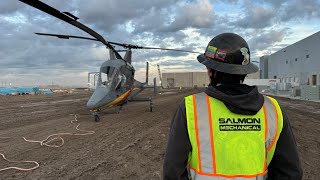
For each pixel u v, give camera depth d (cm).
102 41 1170
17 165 639
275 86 4672
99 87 1339
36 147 814
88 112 1736
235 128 165
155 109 1922
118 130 1085
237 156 161
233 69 171
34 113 1705
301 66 4681
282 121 171
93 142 875
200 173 164
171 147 169
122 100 1480
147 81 1975
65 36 1116
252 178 161
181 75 11981
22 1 549
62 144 850
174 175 166
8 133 1038
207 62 180
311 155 728
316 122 1321
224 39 179
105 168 614
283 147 170
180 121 170
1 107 2127
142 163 650
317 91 2947
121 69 1413
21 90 4600
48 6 586
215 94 168
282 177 171
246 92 170
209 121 166
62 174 575
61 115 1595
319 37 3959
